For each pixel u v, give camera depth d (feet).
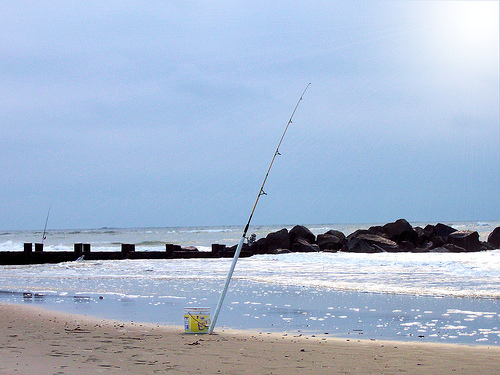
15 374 16.24
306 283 54.44
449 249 106.22
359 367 18.72
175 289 51.57
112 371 16.97
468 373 18.01
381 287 49.34
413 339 26.27
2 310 37.68
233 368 18.04
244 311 36.94
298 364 19.08
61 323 31.12
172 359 19.44
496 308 36.50
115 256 107.86
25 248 104.37
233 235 284.00
